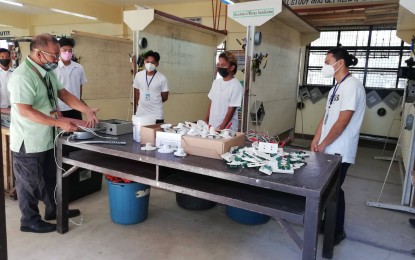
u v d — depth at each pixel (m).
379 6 5.04
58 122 2.23
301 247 1.55
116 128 2.45
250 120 4.05
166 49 4.23
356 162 5.12
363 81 6.41
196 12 6.88
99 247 2.34
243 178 1.63
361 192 3.74
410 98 4.38
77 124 2.39
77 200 3.13
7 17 8.88
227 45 6.58
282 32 4.82
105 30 8.33
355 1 5.14
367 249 2.46
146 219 2.80
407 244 2.56
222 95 3.30
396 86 6.16
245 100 3.82
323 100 6.64
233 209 2.79
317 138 2.54
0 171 1.23
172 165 1.83
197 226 2.71
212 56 5.42
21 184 2.41
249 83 3.80
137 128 2.26
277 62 4.77
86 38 4.68
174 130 2.20
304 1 5.51
